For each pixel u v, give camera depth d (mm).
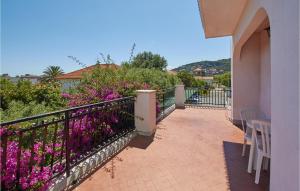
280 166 1993
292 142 1701
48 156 3008
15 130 2184
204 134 5379
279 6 1979
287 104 1806
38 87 10477
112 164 3535
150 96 5223
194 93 10648
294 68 1646
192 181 2963
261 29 5895
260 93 6270
